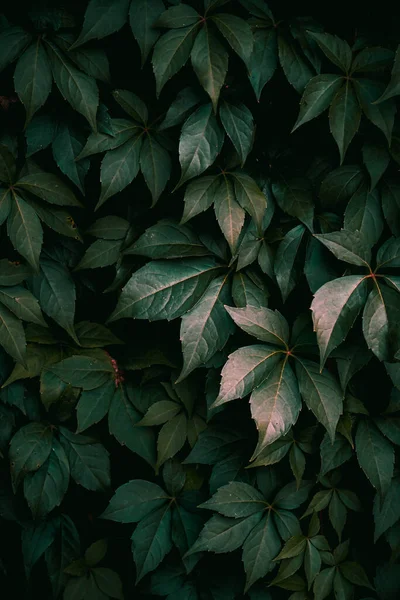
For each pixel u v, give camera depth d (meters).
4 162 0.87
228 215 0.86
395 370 0.87
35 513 0.93
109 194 0.88
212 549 0.91
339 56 0.85
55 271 0.92
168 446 0.93
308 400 0.85
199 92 0.87
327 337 0.83
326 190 0.89
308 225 0.88
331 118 0.84
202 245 0.90
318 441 0.92
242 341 0.92
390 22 0.89
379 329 0.83
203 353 0.87
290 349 0.87
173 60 0.84
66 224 0.90
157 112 0.90
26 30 0.88
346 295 0.83
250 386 0.85
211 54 0.84
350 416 0.90
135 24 0.86
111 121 0.89
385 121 0.84
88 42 0.88
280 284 0.89
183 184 0.91
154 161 0.89
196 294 0.88
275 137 0.90
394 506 0.93
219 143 0.87
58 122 0.90
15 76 0.86
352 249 0.85
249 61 0.84
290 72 0.86
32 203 0.89
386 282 0.85
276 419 0.85
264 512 0.93
